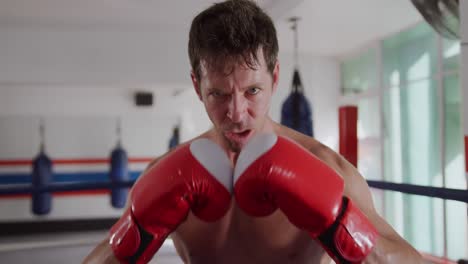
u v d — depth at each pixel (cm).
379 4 390
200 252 99
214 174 80
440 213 397
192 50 87
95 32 477
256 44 79
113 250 81
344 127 242
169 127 658
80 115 626
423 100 420
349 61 569
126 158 620
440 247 396
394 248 79
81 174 621
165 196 78
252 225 94
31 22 456
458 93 371
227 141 93
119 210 626
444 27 363
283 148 80
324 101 581
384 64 488
